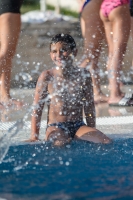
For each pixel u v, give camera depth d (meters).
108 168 9.67
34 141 12.16
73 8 58.22
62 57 12.46
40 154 10.87
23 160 10.39
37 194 7.99
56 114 12.36
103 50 27.98
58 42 12.42
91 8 20.92
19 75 28.69
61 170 9.55
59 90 12.48
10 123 15.44
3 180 8.88
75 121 12.36
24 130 14.12
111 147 11.50
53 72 12.67
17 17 19.45
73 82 12.62
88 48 21.25
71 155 10.76
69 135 12.09
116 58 20.33
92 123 12.85
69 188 8.33
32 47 30.44
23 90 25.48
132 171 9.42
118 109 18.98
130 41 29.48
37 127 12.46
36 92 12.56
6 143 11.09
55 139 11.78
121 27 20.16
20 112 17.61
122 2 20.12
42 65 29.77
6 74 19.33
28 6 57.19
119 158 10.48
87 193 8.03
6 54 19.28
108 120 16.06
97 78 21.52
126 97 20.33
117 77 20.41
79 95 12.56
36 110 12.45
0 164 10.07
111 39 20.98
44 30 32.00
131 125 14.95
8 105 18.81
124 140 12.39
